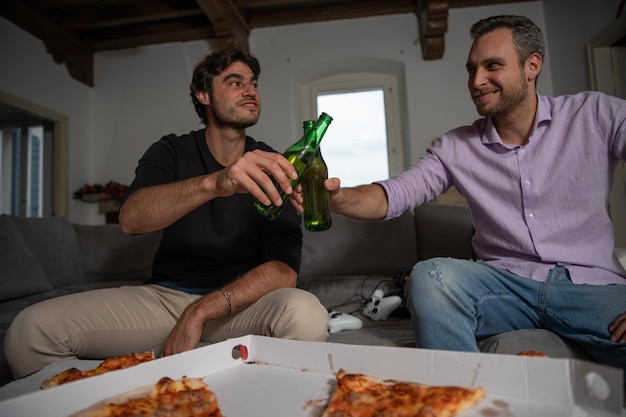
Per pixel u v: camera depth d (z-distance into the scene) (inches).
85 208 162.7
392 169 159.9
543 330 39.0
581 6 125.9
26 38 143.4
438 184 49.4
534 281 38.8
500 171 44.3
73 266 89.5
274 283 43.4
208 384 25.3
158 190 38.5
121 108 168.6
